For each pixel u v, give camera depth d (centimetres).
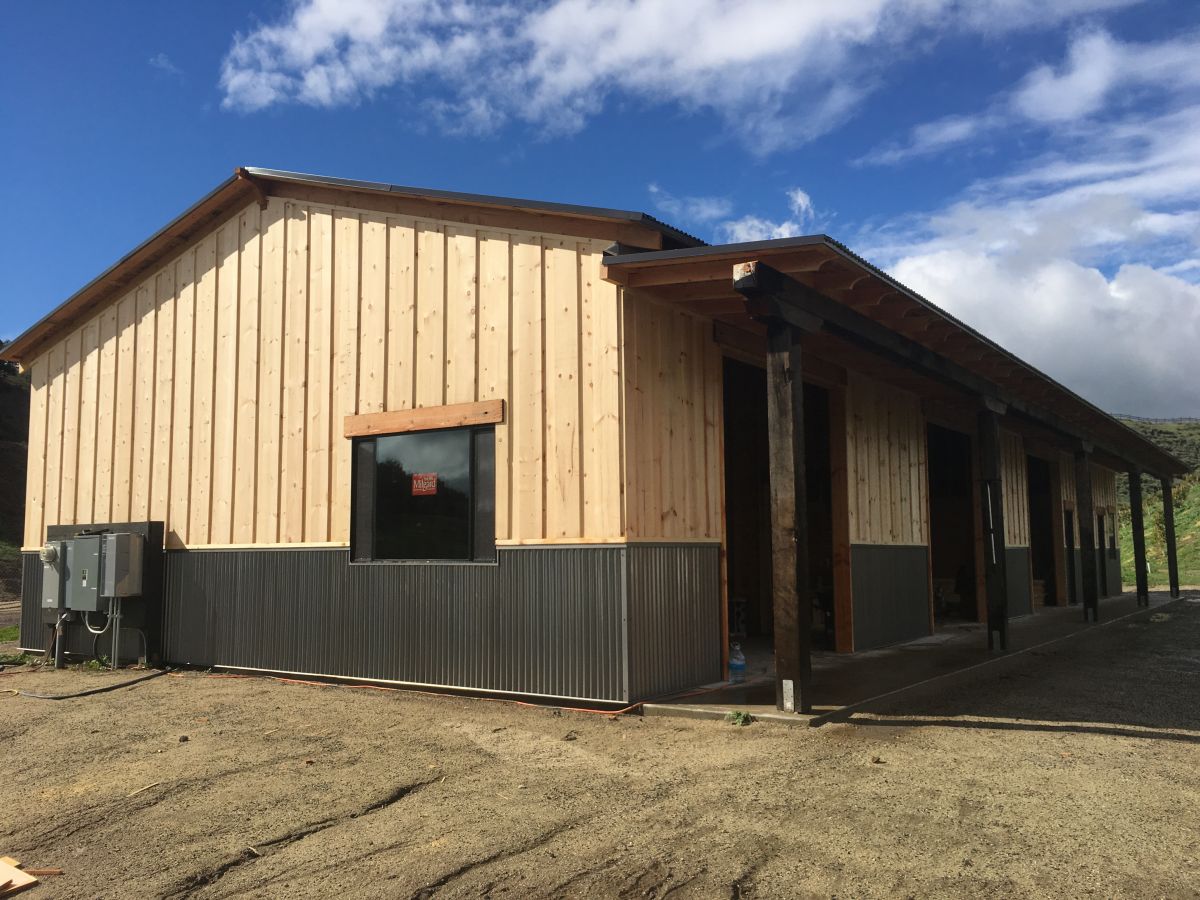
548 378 682
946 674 772
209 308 934
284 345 862
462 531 718
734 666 728
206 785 466
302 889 326
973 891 310
